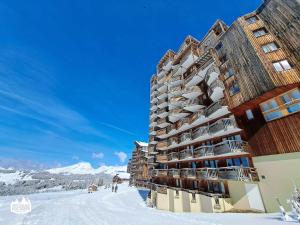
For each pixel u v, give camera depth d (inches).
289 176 478.3
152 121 1662.2
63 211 721.6
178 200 846.5
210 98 870.4
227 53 784.3
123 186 2869.1
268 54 597.6
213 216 522.0
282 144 508.4
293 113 497.7
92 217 595.8
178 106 1186.0
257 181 564.1
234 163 701.3
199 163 905.5
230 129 693.3
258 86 573.9
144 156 2581.2
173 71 1305.4
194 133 902.4
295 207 360.5
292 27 579.2
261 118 586.6
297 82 493.4
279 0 650.2
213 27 1045.2
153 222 475.8
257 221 383.6
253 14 744.3
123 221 510.3
